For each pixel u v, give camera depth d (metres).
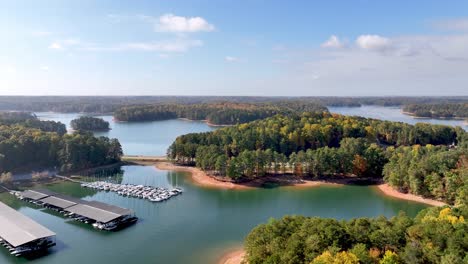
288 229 77.00
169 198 150.75
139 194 154.25
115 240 106.75
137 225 119.25
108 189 163.25
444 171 141.38
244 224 119.69
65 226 117.94
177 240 106.62
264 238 76.06
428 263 63.47
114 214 120.19
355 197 150.62
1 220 111.38
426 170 146.12
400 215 85.25
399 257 64.81
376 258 63.81
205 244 103.62
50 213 130.62
